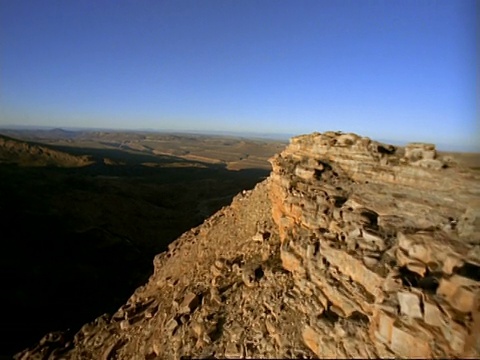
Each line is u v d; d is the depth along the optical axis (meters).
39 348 24.80
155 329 18.89
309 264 14.61
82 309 44.91
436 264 10.73
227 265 20.22
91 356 21.09
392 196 15.45
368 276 11.77
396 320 9.61
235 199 34.09
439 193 14.31
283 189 20.77
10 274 48.53
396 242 12.55
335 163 20.61
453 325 8.61
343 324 11.03
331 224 15.39
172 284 25.19
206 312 16.09
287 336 12.37
